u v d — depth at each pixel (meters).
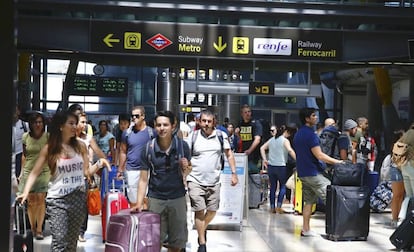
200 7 18.16
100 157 10.10
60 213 7.36
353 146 16.14
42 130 10.60
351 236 11.55
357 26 19.06
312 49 18.56
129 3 17.92
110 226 7.23
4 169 4.08
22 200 6.98
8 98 4.06
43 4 17.62
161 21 18.47
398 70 28.44
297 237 11.94
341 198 11.44
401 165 11.68
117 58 22.23
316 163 11.69
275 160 15.30
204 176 9.66
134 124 10.33
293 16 18.47
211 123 9.80
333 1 18.69
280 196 15.45
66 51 18.33
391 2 18.64
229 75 28.55
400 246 10.49
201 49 18.28
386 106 26.52
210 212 9.70
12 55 4.05
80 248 10.15
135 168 10.16
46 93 35.72
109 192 10.36
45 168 10.52
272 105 37.28
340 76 35.88
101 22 18.08
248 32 18.42
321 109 37.03
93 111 36.72
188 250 10.37
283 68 22.06
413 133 11.63
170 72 33.41
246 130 15.48
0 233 4.10
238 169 12.79
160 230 7.51
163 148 8.01
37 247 10.13
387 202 14.77
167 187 8.00
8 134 4.07
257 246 10.92
